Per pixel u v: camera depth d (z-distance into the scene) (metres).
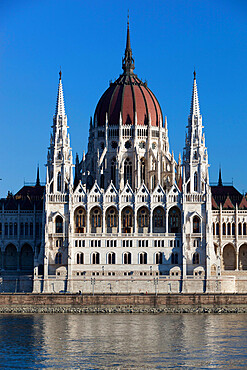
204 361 158.38
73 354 164.75
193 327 197.25
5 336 184.25
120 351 167.62
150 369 152.00
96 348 170.62
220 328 195.62
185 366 154.50
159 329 194.25
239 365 155.25
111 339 180.75
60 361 158.38
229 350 168.12
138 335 185.38
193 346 172.25
